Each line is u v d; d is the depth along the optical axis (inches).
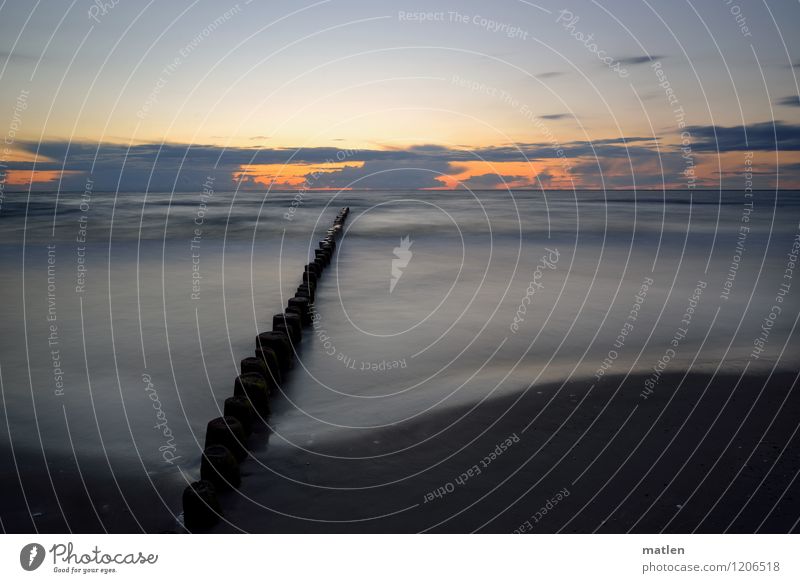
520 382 355.6
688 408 311.9
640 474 253.6
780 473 251.0
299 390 355.6
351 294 607.8
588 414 308.2
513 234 1122.7
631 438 283.3
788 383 341.7
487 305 559.2
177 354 426.6
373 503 239.5
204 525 225.9
